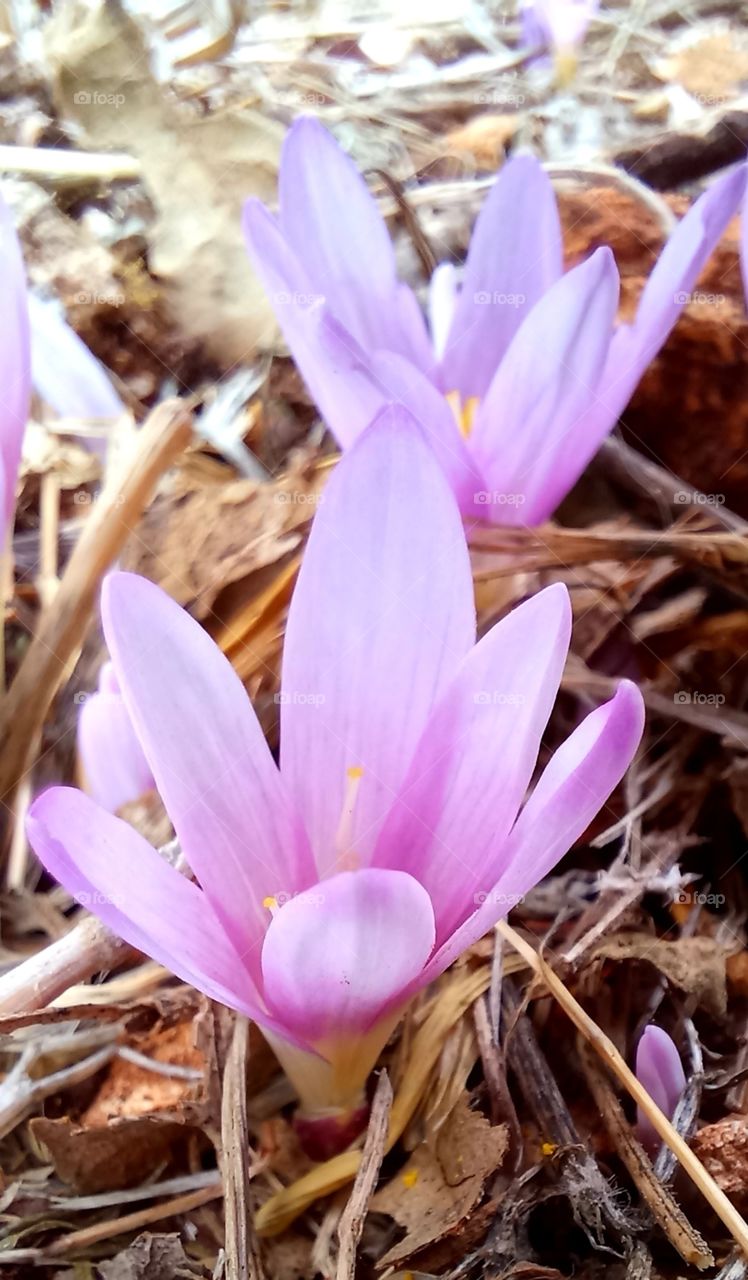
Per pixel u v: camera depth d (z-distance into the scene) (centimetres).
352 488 8
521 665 8
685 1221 8
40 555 13
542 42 20
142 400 14
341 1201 9
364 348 9
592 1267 9
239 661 11
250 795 8
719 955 10
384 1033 8
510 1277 8
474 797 8
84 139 16
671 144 17
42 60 18
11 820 11
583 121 19
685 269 10
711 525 13
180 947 7
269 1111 10
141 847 7
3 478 9
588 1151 9
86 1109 9
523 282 11
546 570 12
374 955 7
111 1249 9
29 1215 9
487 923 8
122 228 16
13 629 12
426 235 16
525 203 11
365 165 18
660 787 11
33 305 12
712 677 12
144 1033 10
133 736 10
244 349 14
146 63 16
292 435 14
